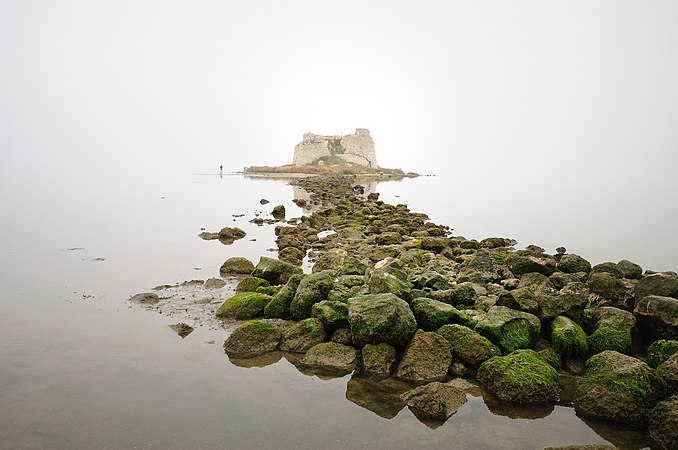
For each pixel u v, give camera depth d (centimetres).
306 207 4972
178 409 925
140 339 1267
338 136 16162
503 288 1628
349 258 1798
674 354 1062
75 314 1450
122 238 2878
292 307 1434
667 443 848
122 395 972
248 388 1023
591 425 920
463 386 1061
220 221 3756
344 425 888
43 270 2011
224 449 803
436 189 8594
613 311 1317
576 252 2845
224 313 1459
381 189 8475
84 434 834
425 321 1279
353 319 1218
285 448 811
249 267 2066
